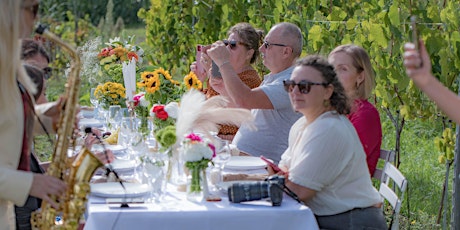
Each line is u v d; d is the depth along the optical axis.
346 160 4.44
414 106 6.62
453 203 5.65
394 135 9.93
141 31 22.61
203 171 4.31
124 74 6.36
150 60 11.23
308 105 4.52
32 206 4.50
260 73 8.52
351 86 5.14
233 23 9.12
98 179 4.65
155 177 4.27
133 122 6.09
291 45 6.12
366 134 5.07
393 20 6.30
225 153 4.68
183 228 4.04
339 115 4.56
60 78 14.70
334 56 5.17
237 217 4.07
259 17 8.74
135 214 3.98
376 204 4.59
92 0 23.73
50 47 14.02
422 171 8.51
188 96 4.70
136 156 5.06
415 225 6.96
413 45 3.33
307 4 7.99
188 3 10.41
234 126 6.77
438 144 6.55
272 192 4.18
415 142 9.68
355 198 4.50
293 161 4.61
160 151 4.43
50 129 4.12
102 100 7.43
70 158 4.11
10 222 3.63
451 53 6.20
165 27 10.86
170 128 4.62
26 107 3.66
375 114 5.14
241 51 6.75
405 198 7.57
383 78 6.58
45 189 3.54
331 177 4.44
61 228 3.78
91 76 8.31
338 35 7.45
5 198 3.50
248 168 5.14
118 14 24.39
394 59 6.54
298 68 4.55
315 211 4.54
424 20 6.35
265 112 6.11
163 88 6.49
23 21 3.50
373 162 5.12
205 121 4.83
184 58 11.33
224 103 5.03
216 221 4.05
